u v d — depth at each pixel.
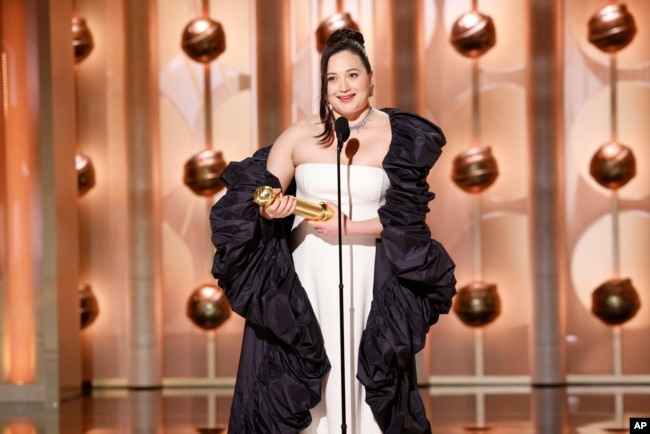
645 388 25.42
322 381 11.79
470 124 26.53
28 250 24.61
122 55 26.80
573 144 26.39
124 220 26.91
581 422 20.62
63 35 25.30
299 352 11.61
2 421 21.84
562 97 26.20
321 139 11.93
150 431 20.27
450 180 26.53
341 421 11.61
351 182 11.82
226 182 12.49
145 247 26.47
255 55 26.73
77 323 25.77
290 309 11.59
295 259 12.13
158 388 26.61
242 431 12.02
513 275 26.41
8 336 24.56
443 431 19.81
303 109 26.80
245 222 11.70
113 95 26.97
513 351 26.39
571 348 26.39
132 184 26.47
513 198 26.42
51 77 24.27
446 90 26.59
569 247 26.42
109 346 26.98
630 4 26.14
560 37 26.08
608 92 26.30
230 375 26.91
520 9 26.34
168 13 26.98
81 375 26.02
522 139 26.36
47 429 20.70
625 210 26.28
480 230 26.45
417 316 11.82
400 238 11.55
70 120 25.62
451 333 26.58
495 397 24.22
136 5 26.39
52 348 24.12
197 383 26.88
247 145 26.95
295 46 26.83
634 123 26.25
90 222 27.00
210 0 26.89
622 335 26.30
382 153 11.91
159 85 27.00
